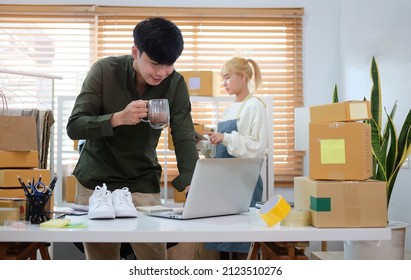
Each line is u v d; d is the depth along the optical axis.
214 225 1.53
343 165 1.58
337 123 1.60
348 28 4.17
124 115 1.77
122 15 4.39
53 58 4.41
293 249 1.57
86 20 4.39
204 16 4.43
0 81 4.36
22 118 1.95
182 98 2.09
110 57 2.05
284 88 4.44
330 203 1.53
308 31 4.45
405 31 3.08
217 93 4.00
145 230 1.41
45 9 4.33
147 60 1.79
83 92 1.96
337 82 4.41
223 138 3.25
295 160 4.40
